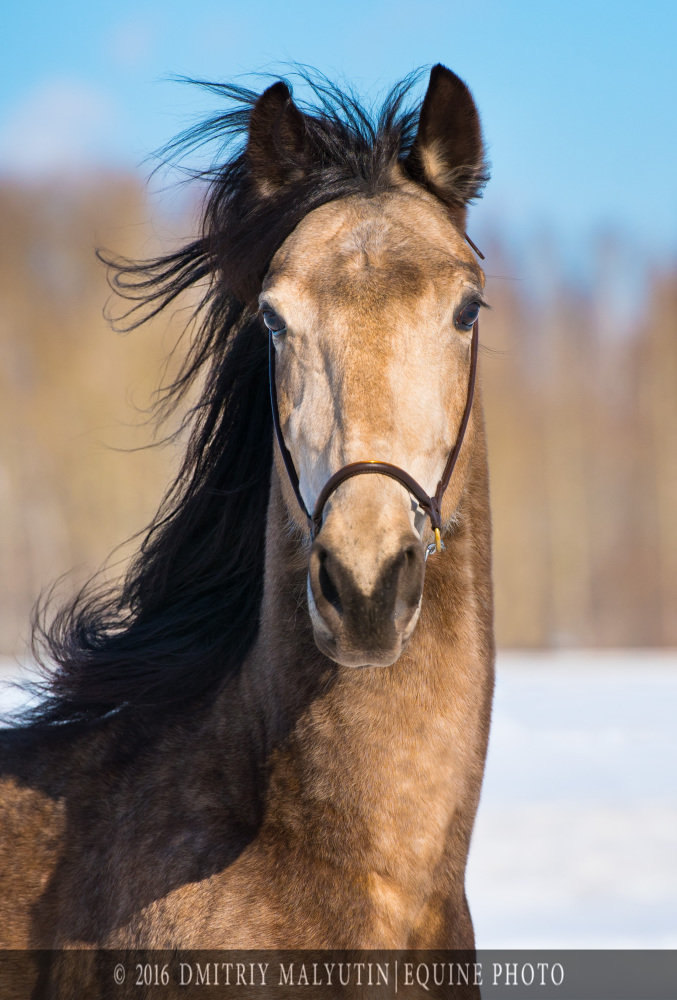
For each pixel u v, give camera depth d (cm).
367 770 430
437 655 441
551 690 2433
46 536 4806
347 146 506
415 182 505
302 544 457
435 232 462
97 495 4788
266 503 523
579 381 6306
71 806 483
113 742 497
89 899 458
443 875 446
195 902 432
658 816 1284
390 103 521
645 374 6294
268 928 422
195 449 552
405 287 434
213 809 454
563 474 5747
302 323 439
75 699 522
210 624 531
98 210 5678
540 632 5472
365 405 420
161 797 465
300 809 436
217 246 510
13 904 471
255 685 470
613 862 1125
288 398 448
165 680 510
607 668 3117
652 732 1850
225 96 566
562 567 5572
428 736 434
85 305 5366
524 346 6388
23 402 5044
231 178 528
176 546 545
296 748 442
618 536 5881
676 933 927
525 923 961
